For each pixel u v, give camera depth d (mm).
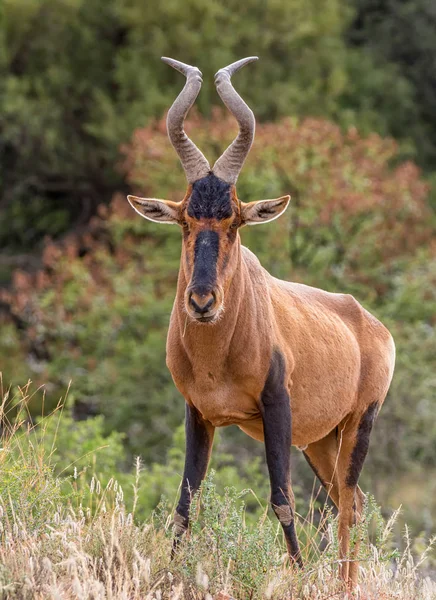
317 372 27062
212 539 22922
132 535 23828
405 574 25969
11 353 75375
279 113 97062
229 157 24312
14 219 105625
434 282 68938
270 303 25766
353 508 28625
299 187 69625
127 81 98875
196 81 24422
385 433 56688
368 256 73000
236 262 24156
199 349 24328
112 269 75250
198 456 25469
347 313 29875
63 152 101500
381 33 119438
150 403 64875
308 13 103562
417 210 75000
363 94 110750
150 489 41906
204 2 98875
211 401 24859
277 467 24906
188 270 23641
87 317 70625
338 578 25109
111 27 105250
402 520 49938
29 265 99688
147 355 66438
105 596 20719
